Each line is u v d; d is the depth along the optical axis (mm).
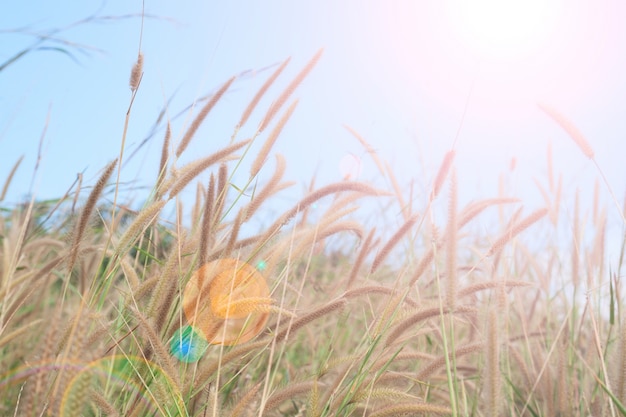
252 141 992
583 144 1019
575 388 1124
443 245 891
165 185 937
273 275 916
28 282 905
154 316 828
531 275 1535
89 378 591
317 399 807
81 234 852
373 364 858
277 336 869
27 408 611
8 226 1284
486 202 952
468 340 1117
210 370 818
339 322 1085
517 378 1282
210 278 823
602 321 1139
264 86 1020
